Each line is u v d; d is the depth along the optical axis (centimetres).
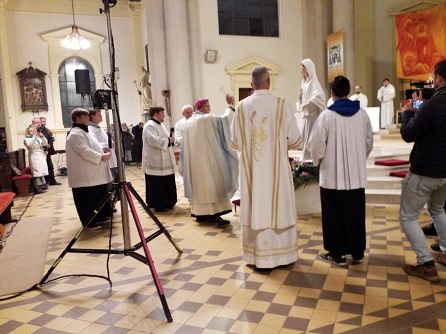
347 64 1332
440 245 363
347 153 356
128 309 317
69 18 1680
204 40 1295
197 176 545
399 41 1414
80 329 290
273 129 365
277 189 367
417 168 324
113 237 522
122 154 366
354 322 279
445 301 301
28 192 921
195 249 454
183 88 1198
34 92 1619
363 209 372
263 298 323
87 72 585
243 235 390
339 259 381
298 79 1454
